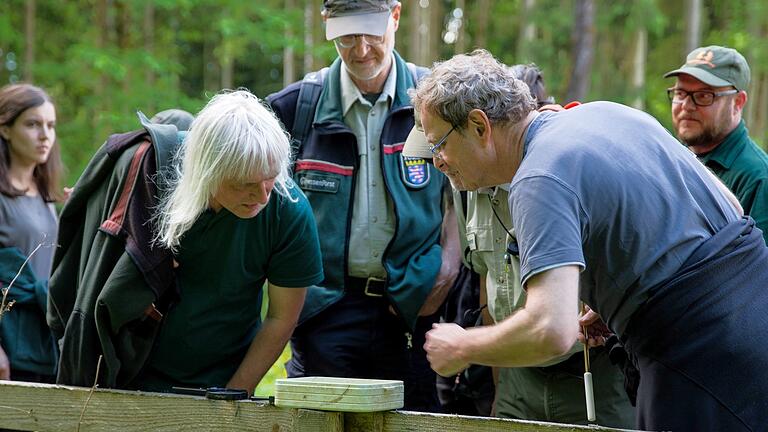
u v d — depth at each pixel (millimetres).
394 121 3553
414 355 3605
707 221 2281
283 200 2766
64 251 2969
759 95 15641
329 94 3578
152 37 16688
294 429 2307
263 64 22766
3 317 3529
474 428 2152
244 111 2566
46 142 3852
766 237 3348
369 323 3520
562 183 2129
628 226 2182
